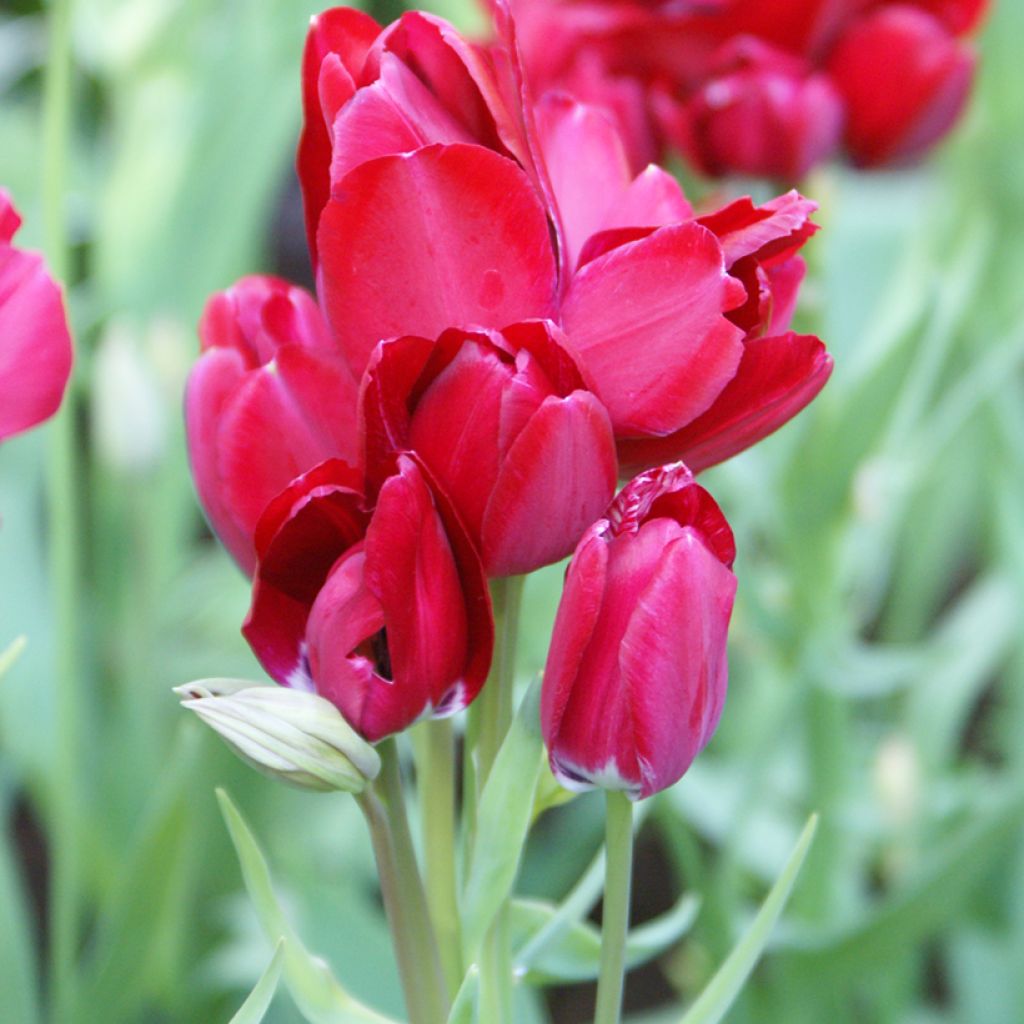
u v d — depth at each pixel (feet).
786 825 4.18
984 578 6.22
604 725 2.07
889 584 5.83
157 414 3.83
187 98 4.47
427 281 2.05
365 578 2.03
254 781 3.71
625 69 2.90
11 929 3.12
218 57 4.31
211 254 4.29
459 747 4.11
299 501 2.04
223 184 4.30
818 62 2.92
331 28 2.11
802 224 2.11
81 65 4.91
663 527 2.05
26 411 2.09
